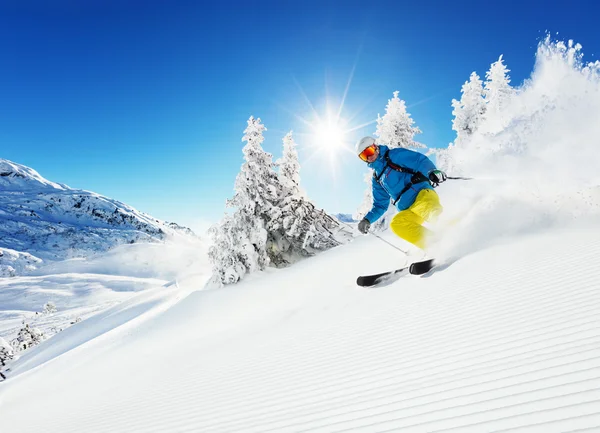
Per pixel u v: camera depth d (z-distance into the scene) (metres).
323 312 6.07
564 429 1.64
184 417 3.66
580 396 1.85
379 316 4.72
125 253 153.75
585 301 3.11
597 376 1.98
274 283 14.90
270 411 3.12
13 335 47.16
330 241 20.00
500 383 2.29
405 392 2.63
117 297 78.69
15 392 10.94
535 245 5.01
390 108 23.80
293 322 6.26
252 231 18.19
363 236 20.50
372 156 5.82
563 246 4.63
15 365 21.48
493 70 23.38
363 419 2.44
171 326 13.34
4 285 90.38
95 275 103.25
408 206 5.79
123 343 12.97
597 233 4.77
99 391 6.78
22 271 153.00
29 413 7.28
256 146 19.25
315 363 3.95
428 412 2.25
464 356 2.88
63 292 83.69
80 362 12.29
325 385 3.29
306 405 3.00
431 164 5.76
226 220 18.44
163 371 6.32
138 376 6.75
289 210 19.23
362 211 24.33
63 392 8.47
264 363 4.59
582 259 4.09
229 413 3.39
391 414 2.38
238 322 9.48
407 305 4.71
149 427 3.71
